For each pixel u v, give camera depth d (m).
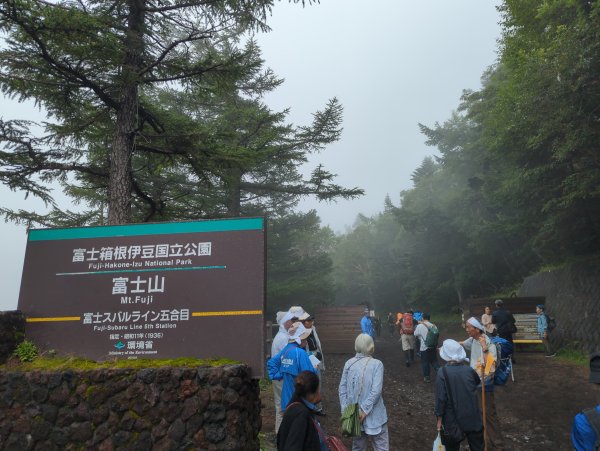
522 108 11.61
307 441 3.09
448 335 24.38
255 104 16.06
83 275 5.26
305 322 6.69
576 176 11.68
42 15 5.86
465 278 30.86
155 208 9.33
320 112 12.54
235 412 4.23
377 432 4.74
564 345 13.98
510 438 7.31
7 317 4.95
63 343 5.05
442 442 4.76
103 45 6.50
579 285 14.39
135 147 8.11
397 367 13.38
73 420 4.36
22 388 4.51
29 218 9.51
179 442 4.17
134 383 4.40
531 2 12.84
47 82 7.10
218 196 14.74
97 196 10.97
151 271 5.17
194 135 7.79
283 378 4.94
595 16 10.14
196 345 4.87
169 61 8.04
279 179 17.36
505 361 5.86
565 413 8.23
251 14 7.78
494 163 22.20
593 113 10.70
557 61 10.50
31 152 7.24
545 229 15.16
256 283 4.97
